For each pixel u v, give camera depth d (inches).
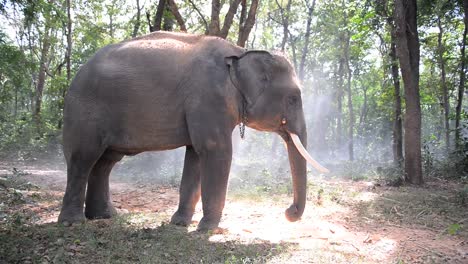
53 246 178.4
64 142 222.5
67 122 220.4
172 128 214.4
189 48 218.7
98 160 234.1
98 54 226.4
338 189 353.4
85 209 238.2
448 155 549.0
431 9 518.6
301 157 219.1
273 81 215.2
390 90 616.1
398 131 574.6
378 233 220.7
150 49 219.1
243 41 455.5
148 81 213.2
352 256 176.6
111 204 245.1
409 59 409.7
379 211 273.9
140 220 230.1
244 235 205.5
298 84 220.5
